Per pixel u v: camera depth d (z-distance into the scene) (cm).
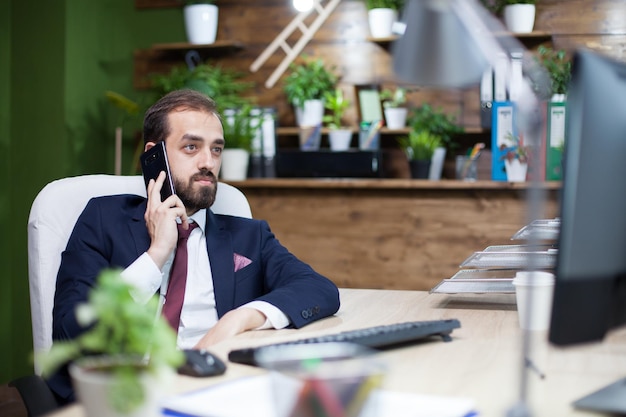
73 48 370
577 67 83
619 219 86
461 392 93
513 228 325
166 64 390
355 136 367
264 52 373
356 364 67
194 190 176
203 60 385
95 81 384
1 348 374
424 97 358
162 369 69
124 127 394
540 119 83
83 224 169
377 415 69
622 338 129
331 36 370
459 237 330
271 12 376
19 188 377
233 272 177
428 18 84
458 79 85
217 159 182
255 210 351
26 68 374
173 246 166
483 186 323
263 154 357
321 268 345
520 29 337
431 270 333
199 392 87
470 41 85
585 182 83
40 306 162
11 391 364
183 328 174
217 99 356
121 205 175
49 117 370
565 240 83
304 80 358
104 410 67
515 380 99
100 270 162
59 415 83
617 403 86
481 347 119
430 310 156
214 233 181
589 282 85
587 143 82
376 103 358
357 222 341
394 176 362
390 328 117
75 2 370
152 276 161
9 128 379
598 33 338
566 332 85
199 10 369
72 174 372
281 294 146
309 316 143
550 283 132
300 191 346
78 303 151
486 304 164
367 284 340
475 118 352
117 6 395
